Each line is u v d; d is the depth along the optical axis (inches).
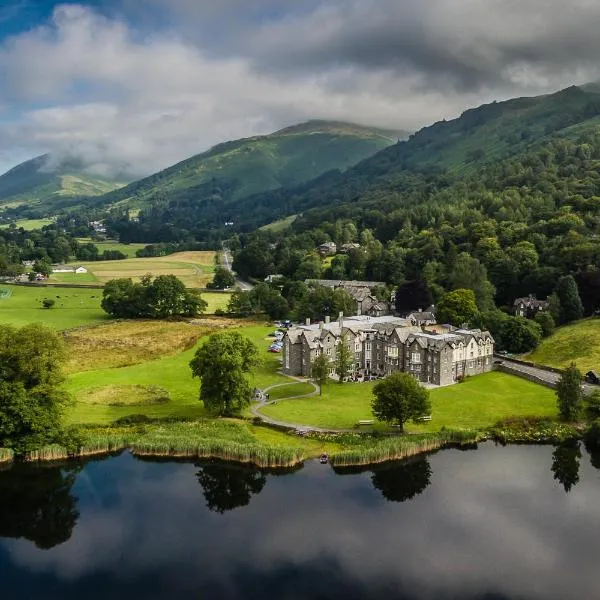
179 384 6220.5
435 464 4392.2
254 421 5064.0
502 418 5137.8
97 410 5295.3
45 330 4594.0
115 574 3085.6
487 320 7642.7
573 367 5142.7
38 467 4313.5
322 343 6668.3
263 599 2874.0
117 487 4035.4
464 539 3398.1
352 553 3257.9
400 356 6569.9
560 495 3909.9
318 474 4217.5
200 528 3521.2
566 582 2992.1
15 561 3218.5
